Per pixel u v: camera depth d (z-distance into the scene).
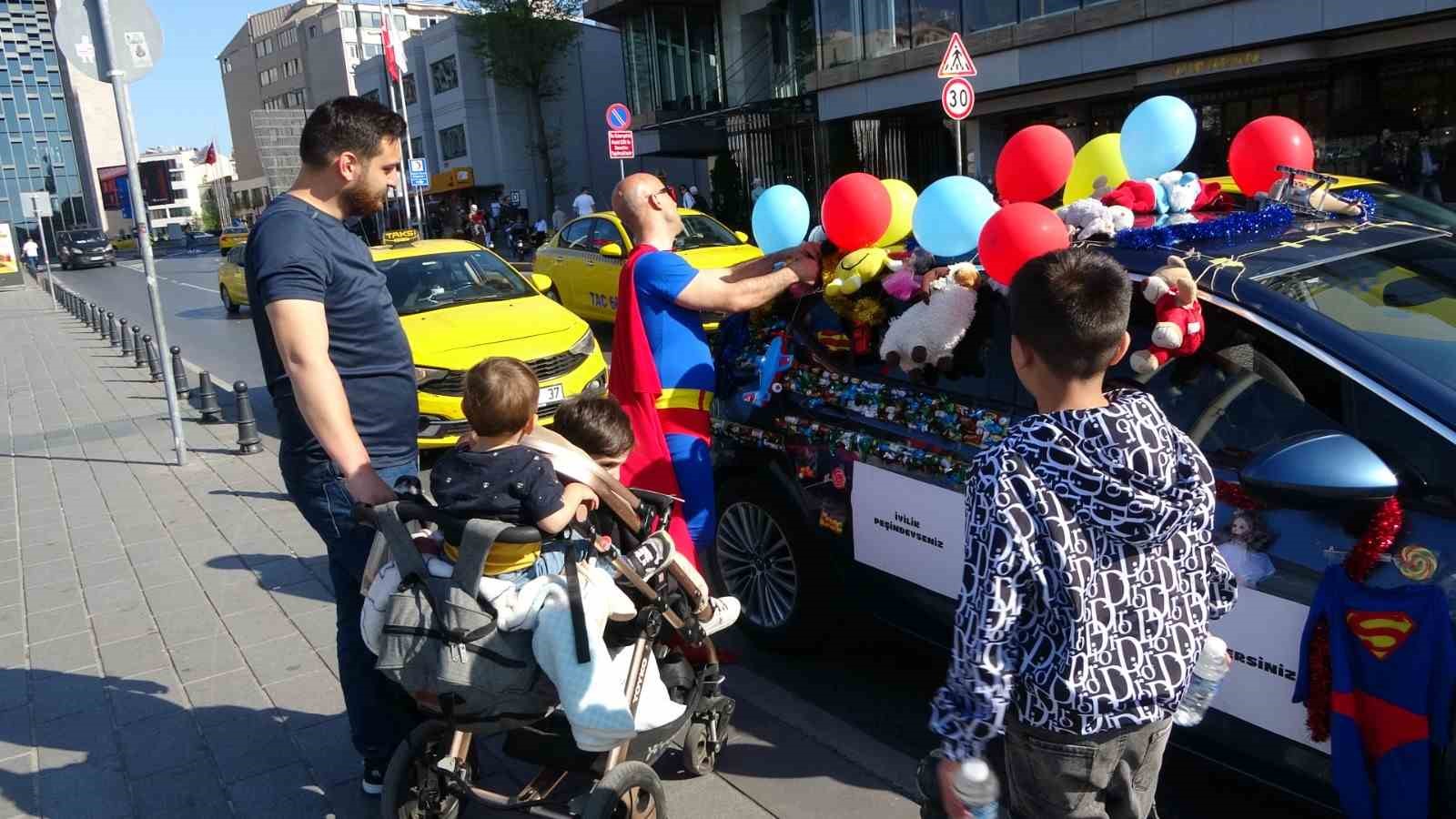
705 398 3.91
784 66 29.20
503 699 2.66
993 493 1.80
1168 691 1.88
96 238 47.12
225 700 4.22
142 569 5.89
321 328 2.84
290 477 3.14
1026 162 3.62
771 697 4.05
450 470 2.69
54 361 16.14
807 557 4.15
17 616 5.28
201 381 10.11
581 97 49.31
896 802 3.29
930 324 3.39
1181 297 2.76
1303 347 2.69
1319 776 2.61
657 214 3.89
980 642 1.79
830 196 3.73
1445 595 2.31
